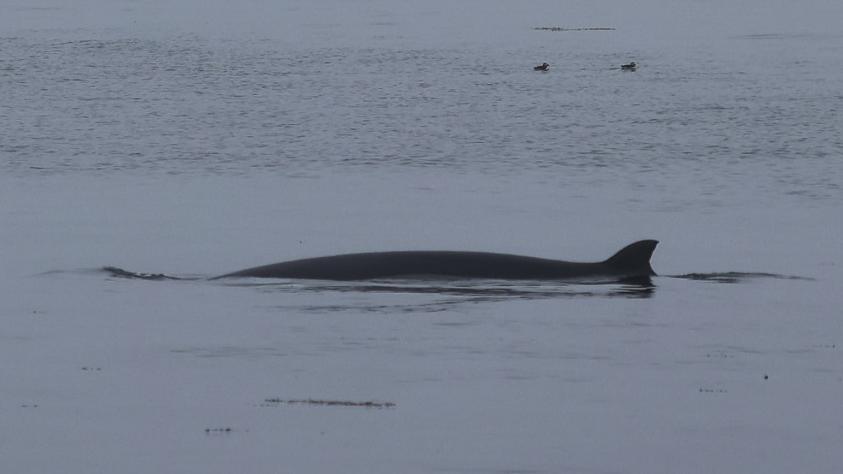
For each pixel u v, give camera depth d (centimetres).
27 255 9381
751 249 9894
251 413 4997
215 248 9800
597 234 10619
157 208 11756
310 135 17000
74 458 4409
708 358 6047
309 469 4303
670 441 4662
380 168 14600
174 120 18212
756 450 4556
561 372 5716
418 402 5175
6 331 6619
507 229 10825
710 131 17500
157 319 6912
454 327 6681
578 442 4644
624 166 14812
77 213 11438
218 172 14175
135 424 4831
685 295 7762
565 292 7731
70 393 5297
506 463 4388
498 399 5228
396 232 10619
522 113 19412
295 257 9469
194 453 4472
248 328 6656
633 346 6281
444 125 18075
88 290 7838
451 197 12569
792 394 5369
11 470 4284
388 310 7125
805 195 12788
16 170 14138
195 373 5662
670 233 10638
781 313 7238
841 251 9806
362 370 5722
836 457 4478
